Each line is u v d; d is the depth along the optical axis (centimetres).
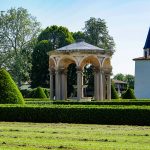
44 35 8625
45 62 8006
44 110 3127
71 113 3080
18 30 7544
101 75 5197
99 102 4044
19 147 1659
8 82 3591
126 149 1628
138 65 7088
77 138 1969
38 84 8112
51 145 1719
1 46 7488
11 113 3177
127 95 6069
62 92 5400
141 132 2291
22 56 7500
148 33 7506
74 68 7819
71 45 5312
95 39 8769
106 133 2217
